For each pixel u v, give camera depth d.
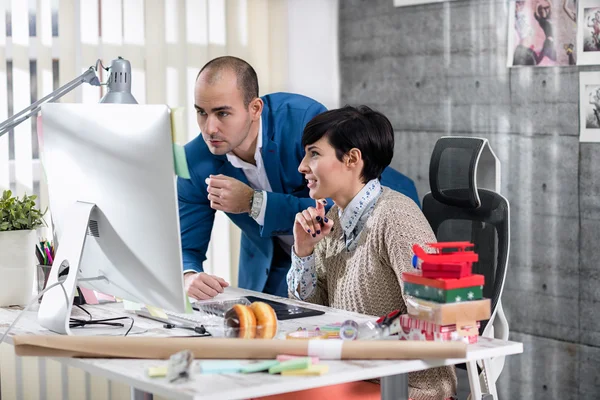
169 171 1.64
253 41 4.03
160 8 3.70
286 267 2.99
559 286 3.24
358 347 1.56
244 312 1.68
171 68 3.75
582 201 3.15
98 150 1.77
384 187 2.20
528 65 3.27
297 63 4.06
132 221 1.75
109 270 1.86
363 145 2.11
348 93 3.90
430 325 1.62
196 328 1.85
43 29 3.34
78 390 3.40
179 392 1.38
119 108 1.72
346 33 3.88
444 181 2.57
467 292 1.64
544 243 3.27
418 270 1.72
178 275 1.70
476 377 1.95
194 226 2.91
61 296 1.82
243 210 2.74
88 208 1.81
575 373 3.20
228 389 1.38
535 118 3.27
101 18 3.50
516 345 1.66
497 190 2.68
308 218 2.18
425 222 2.08
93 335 1.81
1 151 3.24
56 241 2.02
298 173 2.92
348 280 2.16
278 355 1.56
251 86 2.61
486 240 2.47
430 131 3.60
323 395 1.90
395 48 3.71
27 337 1.62
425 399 1.96
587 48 3.10
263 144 2.84
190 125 3.83
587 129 3.12
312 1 3.98
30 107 2.04
